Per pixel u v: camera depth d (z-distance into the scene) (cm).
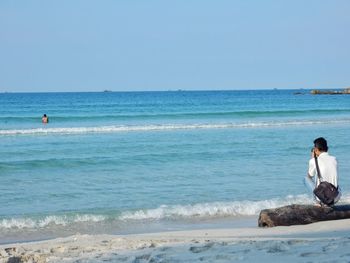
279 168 3050
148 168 3070
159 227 1819
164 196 2320
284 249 979
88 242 1288
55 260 1047
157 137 4769
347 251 919
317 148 1634
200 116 8225
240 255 934
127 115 8494
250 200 2233
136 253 1054
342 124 6362
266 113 8881
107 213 2014
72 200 2262
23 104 13700
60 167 3134
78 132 5303
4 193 2411
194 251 1017
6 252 1211
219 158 3450
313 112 9238
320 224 1474
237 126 6053
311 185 1642
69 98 19200
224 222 1878
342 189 2434
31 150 3881
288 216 1552
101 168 3092
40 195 2366
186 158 3450
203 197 2294
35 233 1762
